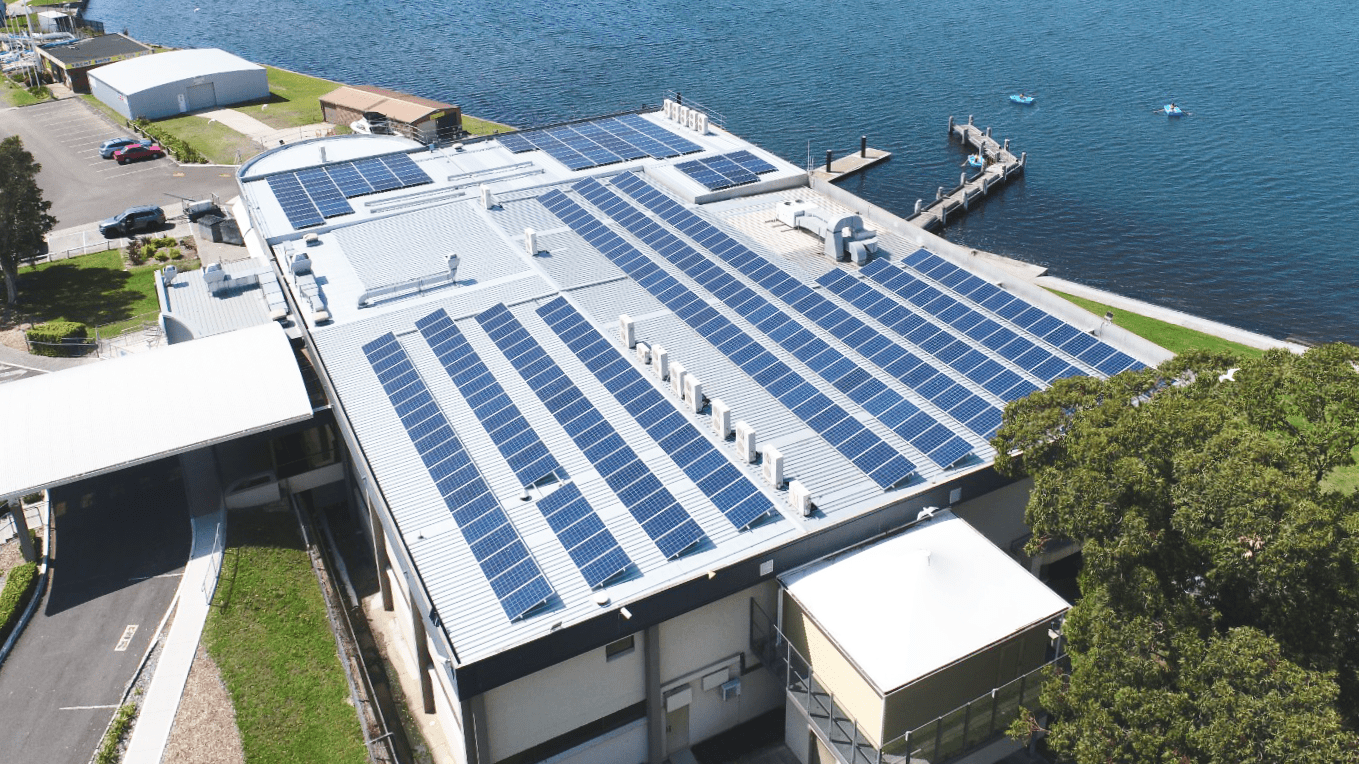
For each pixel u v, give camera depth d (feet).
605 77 567.18
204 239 332.60
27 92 509.35
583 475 155.53
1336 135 456.45
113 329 273.33
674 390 172.96
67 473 169.89
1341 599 110.63
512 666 125.08
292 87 520.83
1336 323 309.42
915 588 133.80
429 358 186.19
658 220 240.94
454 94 541.75
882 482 151.53
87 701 151.23
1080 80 544.62
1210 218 380.58
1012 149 453.17
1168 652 113.70
